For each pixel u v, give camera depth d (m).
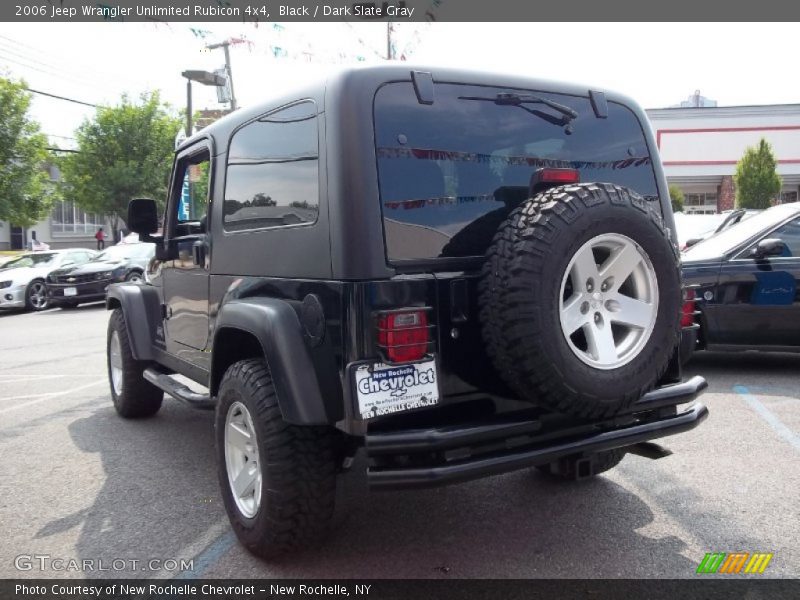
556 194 2.82
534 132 3.27
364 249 2.74
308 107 3.05
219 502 4.05
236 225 3.73
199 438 5.38
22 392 7.29
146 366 5.68
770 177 30.22
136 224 4.71
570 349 2.75
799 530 3.46
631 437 3.06
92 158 28.66
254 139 3.55
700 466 4.38
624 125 3.58
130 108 28.58
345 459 3.13
